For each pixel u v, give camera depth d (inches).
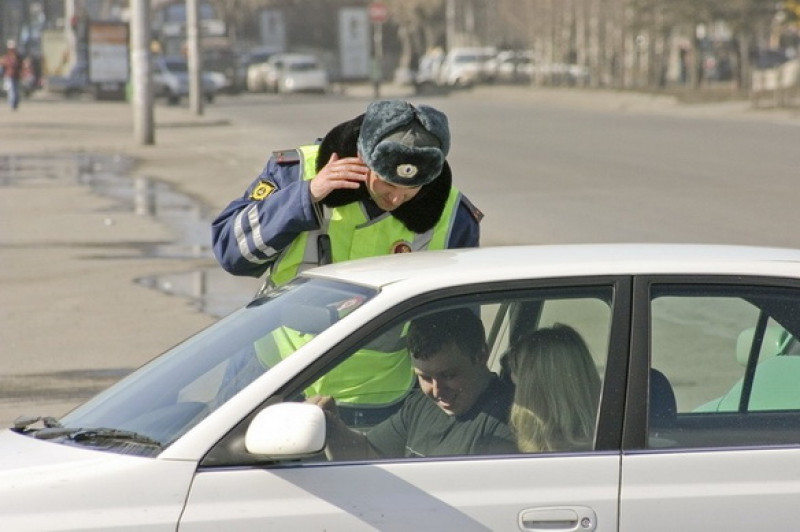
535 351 470.0
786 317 480.4
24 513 429.7
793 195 2116.1
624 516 443.5
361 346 455.5
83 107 5698.8
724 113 4899.1
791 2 5935.0
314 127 4234.7
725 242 1616.6
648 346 463.8
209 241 1782.7
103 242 1770.4
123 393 504.4
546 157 2967.5
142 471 434.0
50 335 1195.3
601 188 2282.2
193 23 5044.3
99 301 1355.8
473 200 2121.1
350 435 451.5
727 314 482.9
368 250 570.9
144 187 2479.1
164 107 6102.4
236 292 1406.3
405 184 543.8
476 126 4232.3
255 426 426.0
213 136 3836.1
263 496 432.5
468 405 468.4
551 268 471.8
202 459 435.5
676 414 464.1
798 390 473.7
